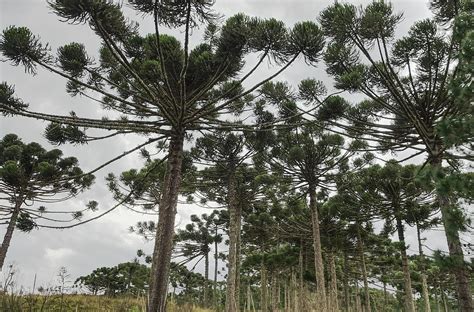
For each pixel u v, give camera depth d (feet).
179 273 111.75
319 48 22.99
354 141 44.80
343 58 31.94
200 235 77.25
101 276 110.22
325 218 60.34
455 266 17.74
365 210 52.21
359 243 60.54
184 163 43.62
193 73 26.43
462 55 17.34
